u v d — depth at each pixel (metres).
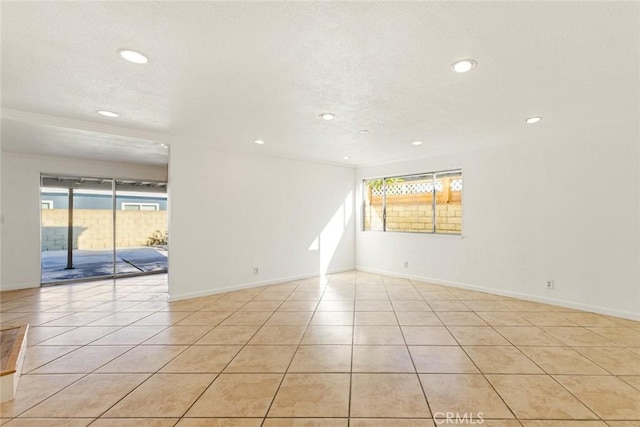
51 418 1.85
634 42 1.88
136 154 5.26
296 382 2.24
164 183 6.83
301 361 2.56
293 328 3.31
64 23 1.71
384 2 1.54
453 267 5.15
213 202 4.68
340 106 3.01
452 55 2.06
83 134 3.86
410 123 3.57
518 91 2.65
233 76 2.37
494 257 4.64
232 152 4.89
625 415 1.84
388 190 6.33
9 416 1.86
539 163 4.17
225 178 4.81
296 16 1.65
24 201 5.18
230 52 2.03
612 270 3.60
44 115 3.31
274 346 2.86
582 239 3.82
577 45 1.93
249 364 2.51
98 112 3.22
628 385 2.16
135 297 4.58
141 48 1.98
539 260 4.18
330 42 1.91
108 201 6.16
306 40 1.88
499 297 4.46
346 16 1.65
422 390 2.12
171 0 1.52
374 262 6.41
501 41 1.89
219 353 2.71
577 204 3.85
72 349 2.80
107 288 5.18
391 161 6.04
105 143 4.40
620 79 2.41
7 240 5.04
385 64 2.18
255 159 5.18
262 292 4.84
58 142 4.37
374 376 2.31
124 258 7.16
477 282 4.84
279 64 2.18
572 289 3.90
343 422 1.81
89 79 2.43
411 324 3.40
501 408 1.92
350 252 6.71
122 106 3.04
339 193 6.47
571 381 2.22
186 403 2.00
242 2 1.54
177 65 2.20
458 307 4.02
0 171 4.98
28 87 2.58
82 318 3.64
